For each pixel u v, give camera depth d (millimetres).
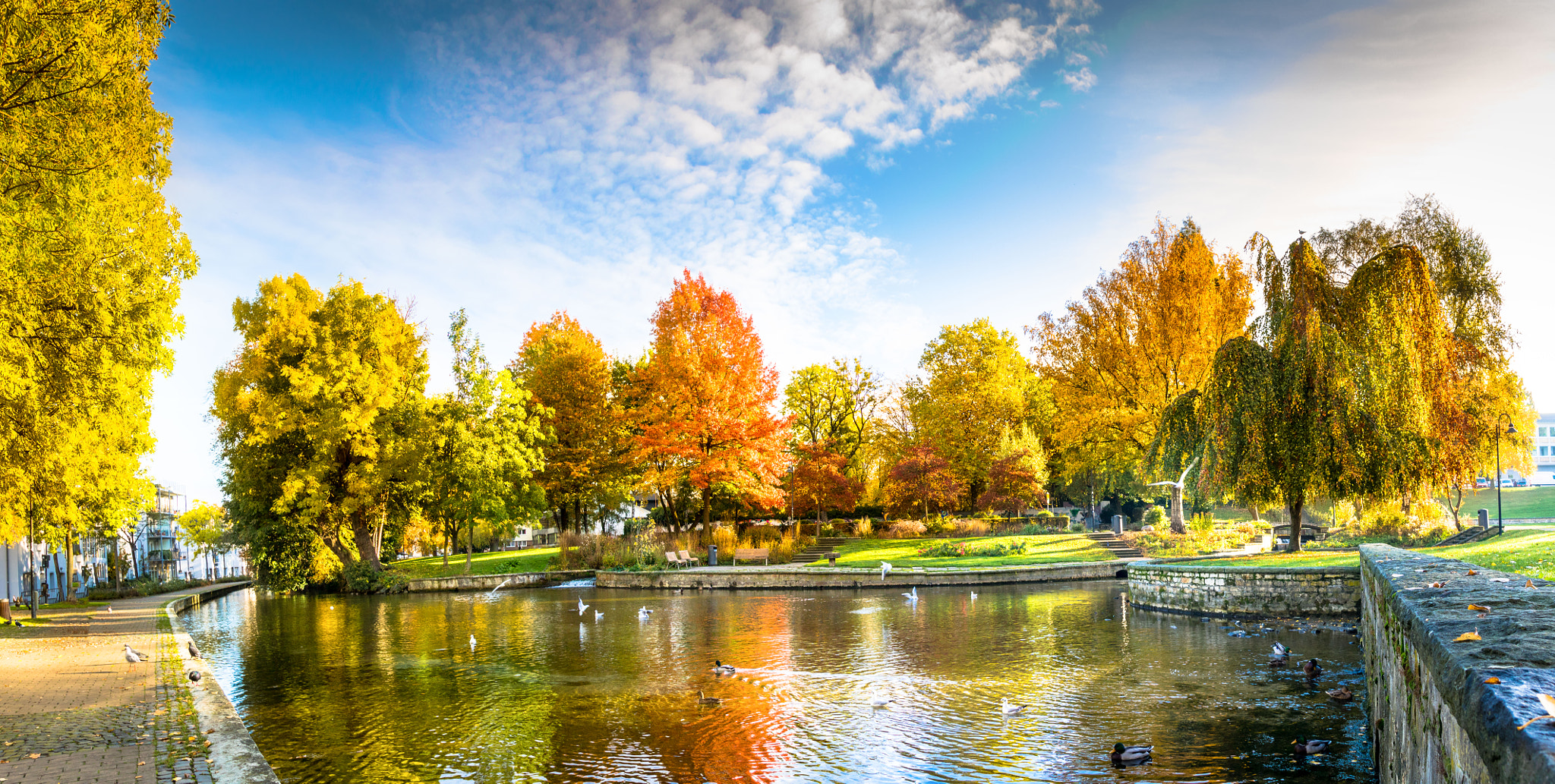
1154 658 18406
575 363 52969
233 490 43406
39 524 27859
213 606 38594
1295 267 28812
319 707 15391
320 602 38062
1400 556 12500
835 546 49438
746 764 11664
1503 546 21734
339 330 41656
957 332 63156
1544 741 2355
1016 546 43938
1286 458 27656
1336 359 27312
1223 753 11445
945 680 16703
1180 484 37625
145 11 16906
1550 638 4066
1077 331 46156
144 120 17953
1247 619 24062
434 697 16000
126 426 24781
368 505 42750
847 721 13781
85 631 25188
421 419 42688
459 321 44562
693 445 45500
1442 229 39344
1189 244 42250
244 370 41812
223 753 10469
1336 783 10102
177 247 22438
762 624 25422
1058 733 12727
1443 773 4820
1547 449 111312
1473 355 34781
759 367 46688
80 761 10117
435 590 42031
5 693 14562
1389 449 26156
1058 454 63344
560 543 48094
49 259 16219
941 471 53656
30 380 15773
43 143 14875
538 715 14508
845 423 66062
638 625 25969
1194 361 41250
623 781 10992
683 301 46812
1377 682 10734
